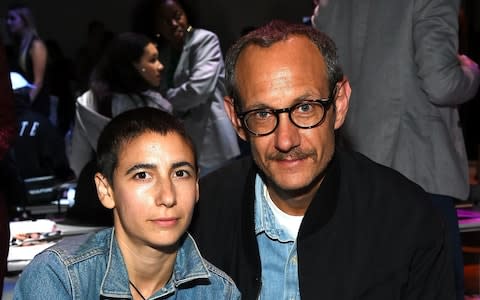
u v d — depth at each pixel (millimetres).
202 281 1593
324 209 1637
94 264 1494
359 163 1760
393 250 1647
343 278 1629
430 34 2656
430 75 2668
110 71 3152
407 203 1687
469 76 2756
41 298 1429
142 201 1444
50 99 5789
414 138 2779
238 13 8766
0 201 2230
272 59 1511
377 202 1687
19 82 3734
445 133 2791
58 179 3654
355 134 2867
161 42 3910
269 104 1510
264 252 1688
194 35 3793
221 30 8758
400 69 2756
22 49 5902
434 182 2764
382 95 2783
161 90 3889
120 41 3160
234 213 1755
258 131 1539
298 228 1670
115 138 1476
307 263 1621
